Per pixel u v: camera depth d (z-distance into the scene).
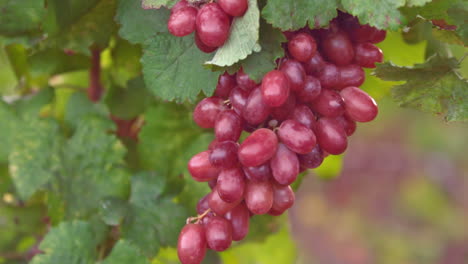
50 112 1.02
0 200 0.99
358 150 3.93
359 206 3.71
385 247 3.45
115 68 0.96
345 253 3.47
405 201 3.66
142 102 0.96
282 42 0.83
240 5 0.81
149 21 0.89
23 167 0.94
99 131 0.95
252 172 0.81
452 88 0.85
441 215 3.53
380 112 3.84
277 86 0.80
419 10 0.83
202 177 0.84
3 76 1.03
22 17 0.90
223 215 0.84
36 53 0.93
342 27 0.84
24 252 1.00
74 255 0.92
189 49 0.86
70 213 0.94
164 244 0.93
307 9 0.82
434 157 3.77
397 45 0.95
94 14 0.90
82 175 0.94
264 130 0.81
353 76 0.84
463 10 0.84
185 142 0.96
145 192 0.94
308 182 3.82
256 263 1.08
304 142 0.81
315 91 0.82
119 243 0.91
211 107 0.85
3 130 0.96
